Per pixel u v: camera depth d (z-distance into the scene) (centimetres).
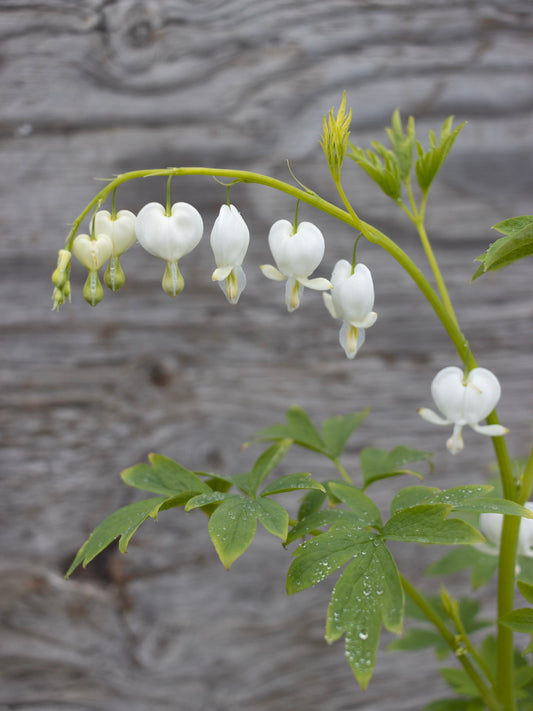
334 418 54
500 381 68
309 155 64
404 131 65
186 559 65
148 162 63
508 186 66
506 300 67
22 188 62
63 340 63
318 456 66
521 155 66
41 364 63
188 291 64
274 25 63
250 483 45
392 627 39
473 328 67
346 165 64
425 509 42
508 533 45
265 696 66
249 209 64
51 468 63
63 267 40
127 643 64
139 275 63
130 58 62
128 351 64
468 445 68
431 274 66
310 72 63
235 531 41
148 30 62
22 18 60
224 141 63
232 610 66
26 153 62
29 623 63
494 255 40
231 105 63
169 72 62
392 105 64
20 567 63
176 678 65
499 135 66
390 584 40
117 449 64
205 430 65
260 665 66
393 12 64
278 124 63
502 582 46
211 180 63
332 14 63
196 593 65
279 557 66
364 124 64
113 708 64
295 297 44
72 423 63
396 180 47
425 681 68
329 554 41
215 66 63
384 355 66
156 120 62
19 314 62
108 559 64
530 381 68
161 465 46
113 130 62
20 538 63
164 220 42
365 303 43
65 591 64
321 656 67
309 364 66
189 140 63
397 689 67
